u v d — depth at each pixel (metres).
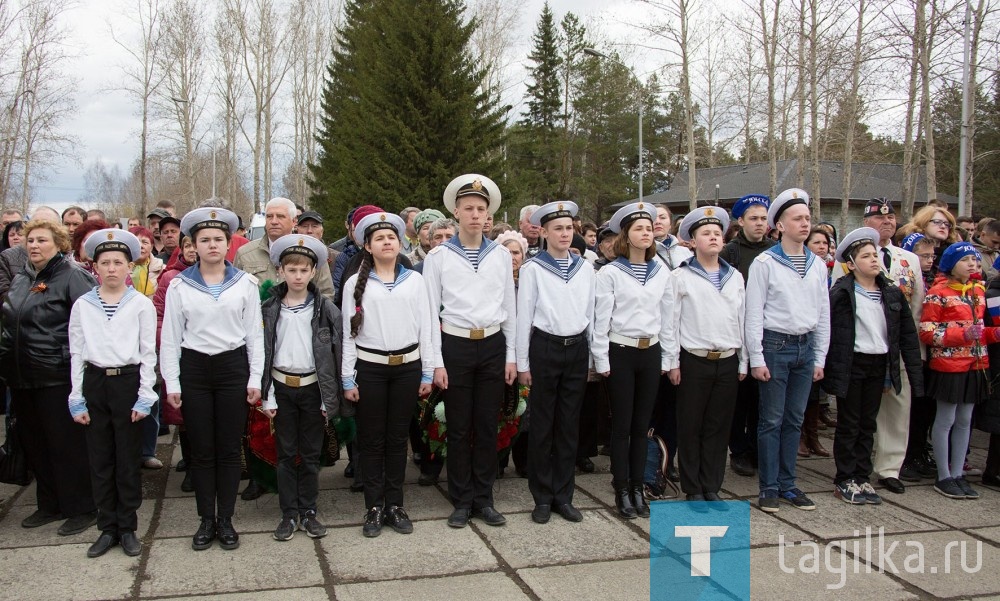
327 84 30.08
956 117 18.62
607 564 3.79
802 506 4.70
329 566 3.71
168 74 33.03
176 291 3.89
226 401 3.92
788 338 4.69
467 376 4.30
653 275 4.53
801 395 4.78
